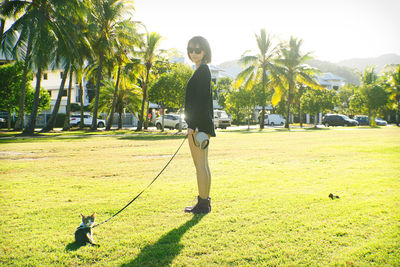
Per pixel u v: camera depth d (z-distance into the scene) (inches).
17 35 611.8
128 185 173.3
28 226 105.6
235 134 736.3
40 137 600.4
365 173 207.9
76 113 1380.4
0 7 623.5
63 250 86.6
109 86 1154.0
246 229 101.7
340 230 99.8
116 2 847.1
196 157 120.4
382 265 76.8
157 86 888.3
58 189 162.4
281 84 1156.5
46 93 1046.4
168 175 206.1
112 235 97.7
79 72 880.9
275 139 557.0
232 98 1103.6
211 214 118.1
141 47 927.0
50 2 646.5
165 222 109.7
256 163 259.3
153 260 80.4
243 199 139.7
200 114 118.3
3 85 901.8
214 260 80.2
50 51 627.8
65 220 112.0
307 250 85.8
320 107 1183.6
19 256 82.7
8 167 235.9
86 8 690.2
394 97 1547.7
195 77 119.6
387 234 96.0
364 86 1483.8
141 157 302.4
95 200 139.9
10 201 137.7
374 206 126.8
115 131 909.8
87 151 353.4
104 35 842.2
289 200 137.1
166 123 1177.4
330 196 141.7
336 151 347.3
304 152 339.9
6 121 1206.9
